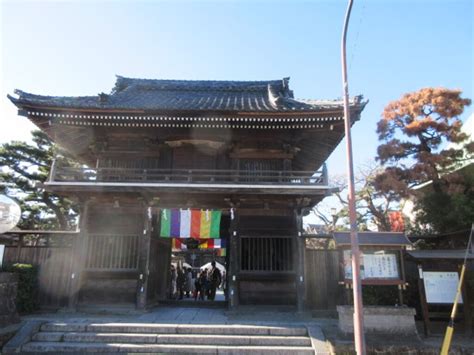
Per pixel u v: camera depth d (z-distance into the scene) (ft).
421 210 55.01
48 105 41.93
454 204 47.03
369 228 86.02
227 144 48.34
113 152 48.52
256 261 43.39
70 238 45.11
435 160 52.01
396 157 57.06
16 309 36.29
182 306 48.75
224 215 48.67
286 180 47.52
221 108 45.11
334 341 31.37
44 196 75.05
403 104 57.72
